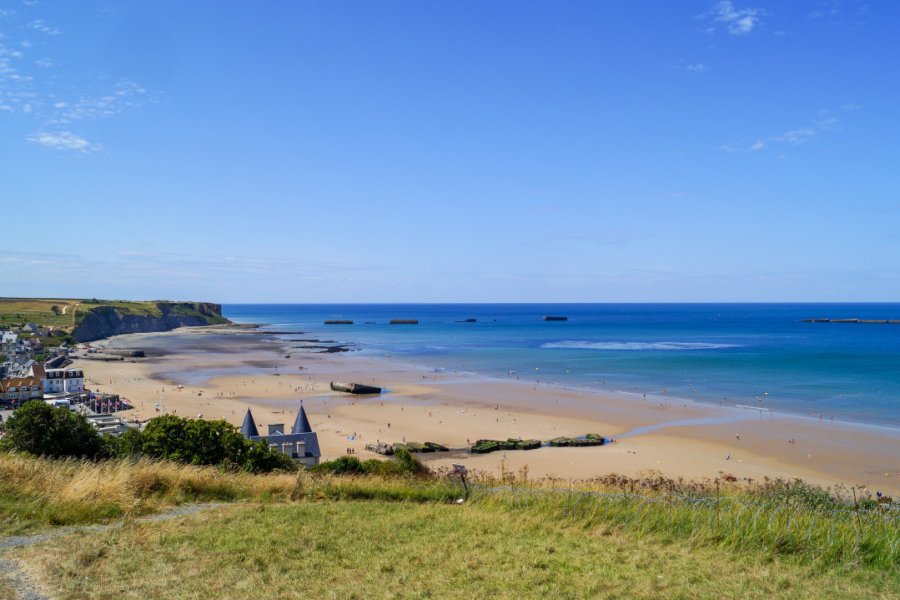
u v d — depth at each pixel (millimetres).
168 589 10367
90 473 17188
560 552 13180
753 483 42688
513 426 69500
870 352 137125
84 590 10078
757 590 10812
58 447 29828
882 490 43312
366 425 70562
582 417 73500
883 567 12156
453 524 15461
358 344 188125
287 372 118875
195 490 18031
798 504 17531
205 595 10188
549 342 186875
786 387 91000
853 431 62625
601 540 14344
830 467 50094
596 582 11203
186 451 29391
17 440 29688
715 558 12945
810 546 13312
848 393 85250
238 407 81688
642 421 70500
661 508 16609
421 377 110500
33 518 13852
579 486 25562
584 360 132625
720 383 96375
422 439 63812
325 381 106188
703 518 15391
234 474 21969
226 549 12539
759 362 120938
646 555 13008
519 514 17016
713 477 47438
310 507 16766
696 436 62188
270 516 15398
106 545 12406
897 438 59469
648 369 114875
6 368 120000
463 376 111500
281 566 11781
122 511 15266
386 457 56438
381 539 13898
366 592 10602
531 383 101500
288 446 51125
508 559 12602
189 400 86875
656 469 50656
